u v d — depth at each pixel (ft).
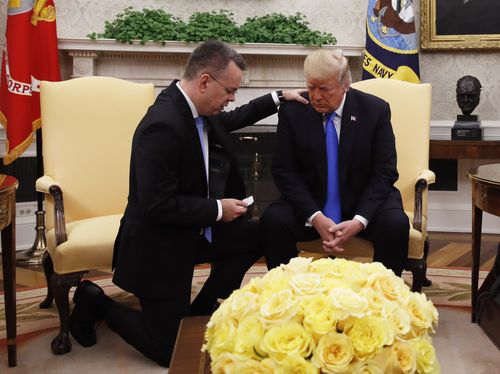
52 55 13.98
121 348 8.71
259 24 15.85
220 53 7.68
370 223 8.75
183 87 7.94
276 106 9.32
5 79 13.67
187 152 7.79
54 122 9.91
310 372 3.05
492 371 7.64
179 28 15.42
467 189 16.83
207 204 7.77
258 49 15.51
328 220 8.51
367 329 3.15
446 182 16.89
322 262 3.85
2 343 8.89
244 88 16.20
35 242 14.28
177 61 15.87
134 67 15.88
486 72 16.49
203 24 15.39
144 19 15.28
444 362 7.94
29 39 13.69
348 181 8.93
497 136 16.39
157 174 7.48
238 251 8.81
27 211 15.21
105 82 10.37
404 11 15.40
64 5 15.92
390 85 10.57
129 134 10.30
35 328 9.53
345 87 8.63
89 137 10.04
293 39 15.84
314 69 8.38
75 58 15.34
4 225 7.38
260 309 3.31
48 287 10.35
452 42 16.28
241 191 8.86
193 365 4.48
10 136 13.55
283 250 8.77
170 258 7.82
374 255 8.66
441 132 16.53
